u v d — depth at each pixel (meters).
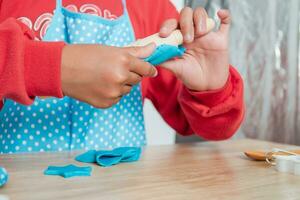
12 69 0.57
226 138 0.84
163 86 0.92
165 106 0.93
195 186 0.54
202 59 0.77
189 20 0.69
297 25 1.48
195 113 0.82
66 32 0.84
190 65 0.76
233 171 0.61
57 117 0.81
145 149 0.75
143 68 0.60
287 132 1.48
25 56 0.58
